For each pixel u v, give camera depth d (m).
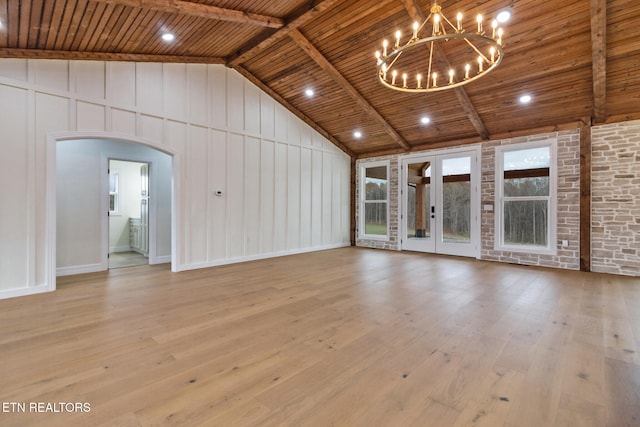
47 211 3.86
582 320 2.89
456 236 6.64
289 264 5.68
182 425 1.51
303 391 1.80
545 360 2.15
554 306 3.29
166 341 2.45
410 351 2.29
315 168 7.48
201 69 5.38
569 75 4.33
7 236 3.61
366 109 5.99
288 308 3.24
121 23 3.58
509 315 3.02
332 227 7.96
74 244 4.86
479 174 6.24
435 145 6.93
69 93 4.03
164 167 5.91
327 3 3.72
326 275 4.78
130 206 7.45
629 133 4.70
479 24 2.51
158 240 5.82
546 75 4.42
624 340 2.46
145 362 2.12
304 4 3.90
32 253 3.75
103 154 5.14
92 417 1.56
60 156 4.71
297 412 1.61
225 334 2.59
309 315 3.03
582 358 2.18
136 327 2.72
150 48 4.48
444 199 6.82
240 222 5.93
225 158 5.70
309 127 7.33
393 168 7.68
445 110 5.71
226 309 3.20
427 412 1.61
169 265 5.62
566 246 5.23
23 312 3.09
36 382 1.87
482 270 5.14
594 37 3.51
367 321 2.88
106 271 5.05
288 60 5.35
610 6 3.26
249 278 4.58
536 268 5.30
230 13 3.78
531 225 5.66
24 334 2.56
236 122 5.87
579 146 5.10
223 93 5.68
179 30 4.12
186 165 5.16
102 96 4.30
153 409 1.63
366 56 4.82
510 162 5.93
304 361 2.14
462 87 4.99
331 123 7.20
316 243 7.51
